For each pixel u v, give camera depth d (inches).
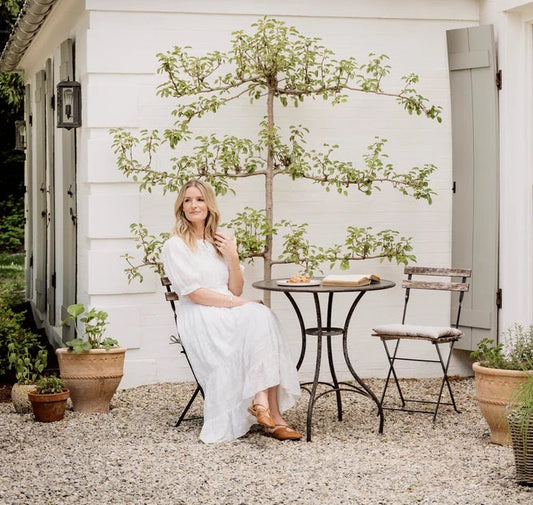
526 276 302.7
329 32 302.2
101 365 254.8
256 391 219.3
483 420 248.1
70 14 334.3
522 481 185.5
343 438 228.5
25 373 263.3
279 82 298.7
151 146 288.8
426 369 312.8
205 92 289.6
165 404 267.6
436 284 271.1
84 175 297.3
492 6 306.0
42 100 426.3
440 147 309.6
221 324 230.8
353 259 297.4
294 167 284.7
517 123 302.2
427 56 308.7
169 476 193.2
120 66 287.7
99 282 287.7
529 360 219.1
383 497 177.8
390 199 307.4
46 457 208.4
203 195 241.0
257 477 192.4
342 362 306.5
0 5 721.0
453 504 173.0
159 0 289.1
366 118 305.1
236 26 295.7
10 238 773.9
